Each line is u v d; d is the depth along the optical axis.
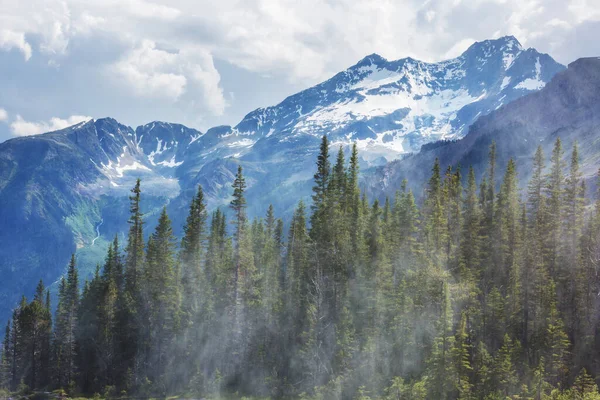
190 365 82.94
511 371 59.78
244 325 81.94
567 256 78.06
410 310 66.31
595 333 68.88
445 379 57.19
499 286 80.81
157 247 90.00
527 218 88.31
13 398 88.06
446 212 85.31
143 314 89.12
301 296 79.31
